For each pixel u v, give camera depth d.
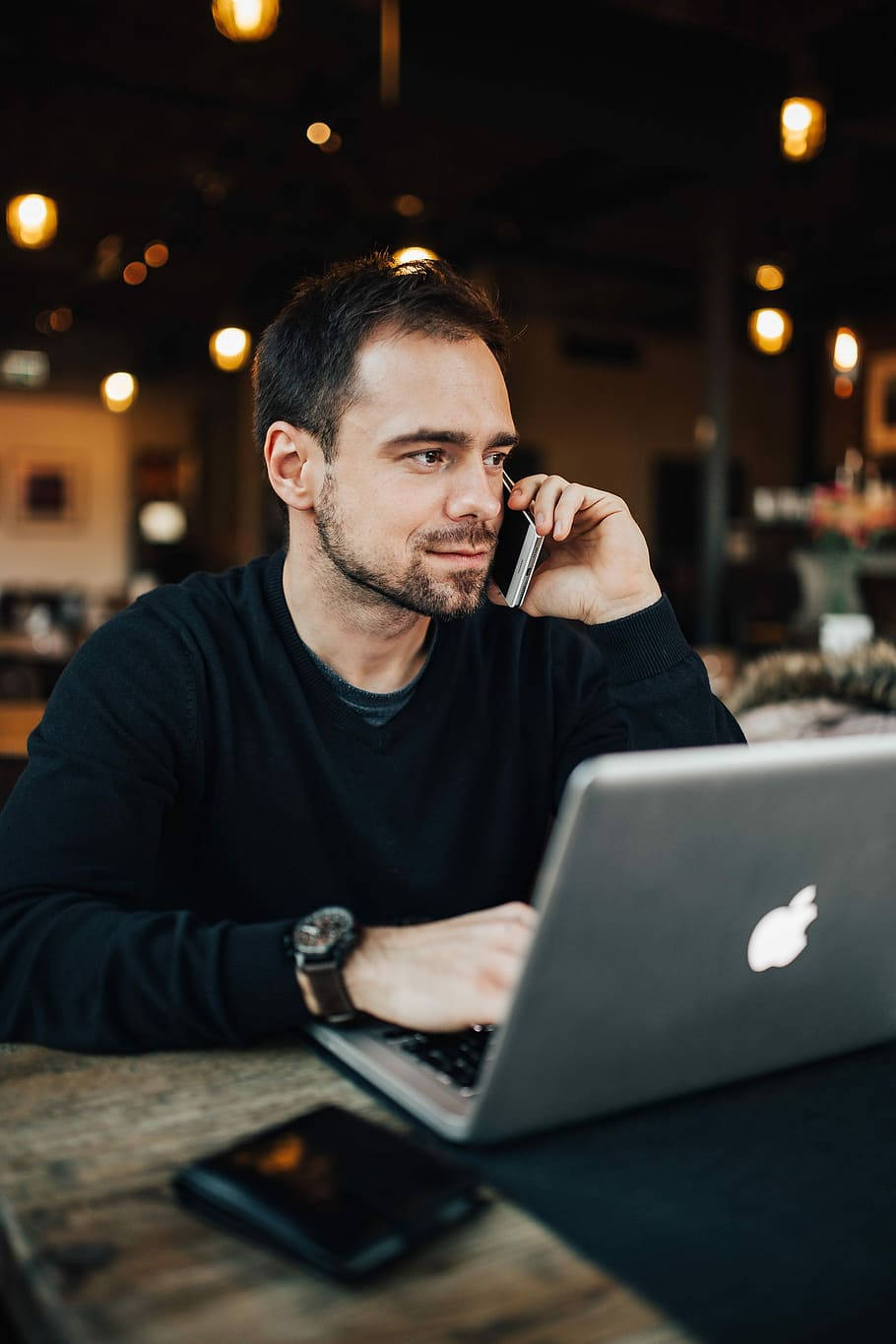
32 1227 0.63
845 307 11.41
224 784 1.21
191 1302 0.57
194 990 0.87
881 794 0.78
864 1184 0.71
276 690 1.23
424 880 1.25
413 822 1.25
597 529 1.39
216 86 6.52
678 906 0.72
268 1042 0.91
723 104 4.93
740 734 1.37
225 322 7.18
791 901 0.78
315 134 6.41
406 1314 0.57
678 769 0.67
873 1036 0.93
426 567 1.13
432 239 8.63
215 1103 0.80
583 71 4.56
